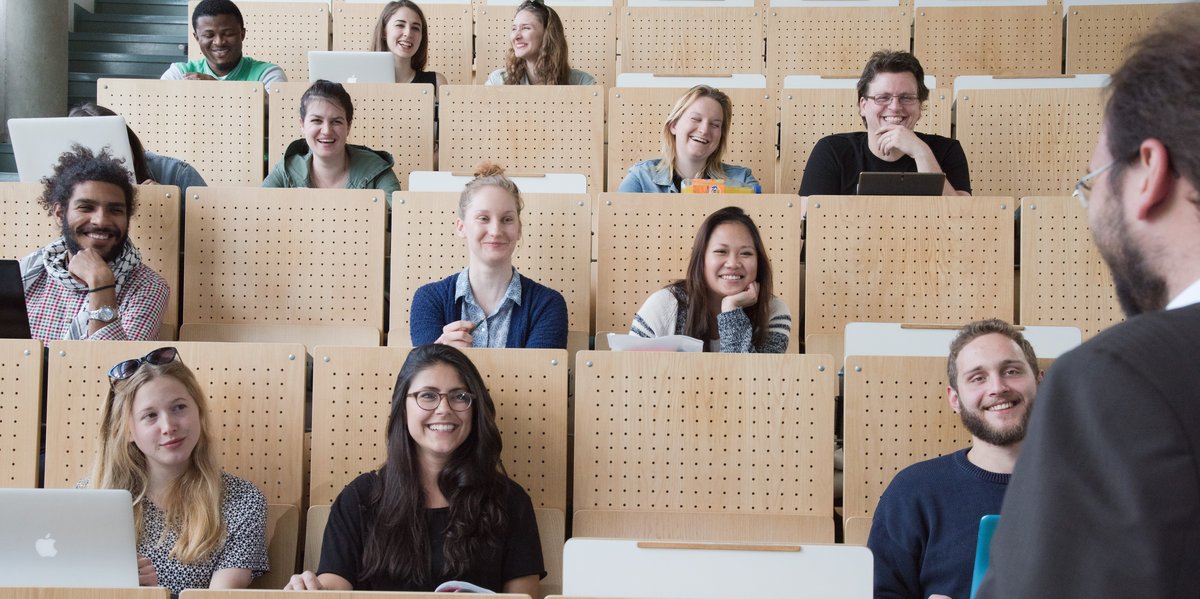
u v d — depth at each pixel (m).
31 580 2.47
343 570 2.75
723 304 3.43
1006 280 3.90
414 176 4.12
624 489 3.05
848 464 3.07
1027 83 5.27
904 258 3.92
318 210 3.99
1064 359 0.95
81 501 2.46
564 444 3.09
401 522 2.76
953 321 3.89
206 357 3.13
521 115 5.04
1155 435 0.86
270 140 5.12
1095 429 0.89
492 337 3.54
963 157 4.77
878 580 2.77
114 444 2.85
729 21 6.13
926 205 3.92
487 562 2.78
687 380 3.08
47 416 3.08
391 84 5.12
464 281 3.60
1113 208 1.01
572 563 2.41
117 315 3.57
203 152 5.12
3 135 6.89
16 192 3.96
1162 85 0.97
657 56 6.15
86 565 2.47
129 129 4.32
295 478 3.09
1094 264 3.90
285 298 3.96
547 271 4.01
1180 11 1.02
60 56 7.02
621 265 3.97
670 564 2.39
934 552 2.74
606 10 6.32
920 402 3.08
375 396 3.09
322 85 4.64
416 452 2.85
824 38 6.12
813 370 3.08
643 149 5.09
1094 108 5.05
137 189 3.97
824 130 5.21
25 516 2.46
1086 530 0.87
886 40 6.11
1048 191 5.05
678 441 3.06
